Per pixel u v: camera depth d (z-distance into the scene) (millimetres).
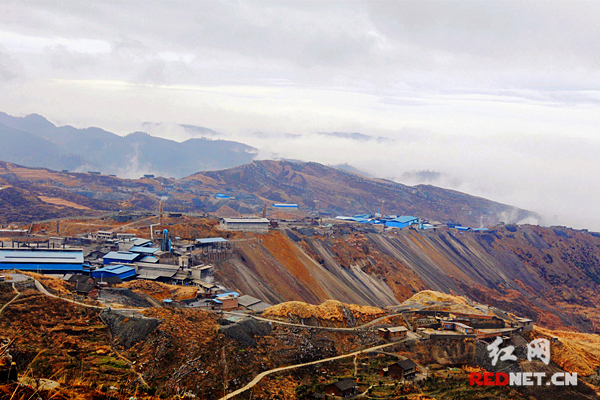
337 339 164375
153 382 112312
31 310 130875
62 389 76375
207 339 134750
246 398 116750
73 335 125812
